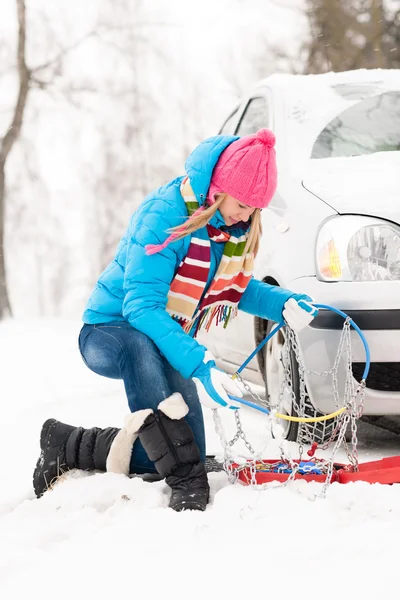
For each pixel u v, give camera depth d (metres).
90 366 7.46
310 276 8.68
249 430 9.71
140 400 6.90
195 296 7.07
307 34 38.47
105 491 6.71
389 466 7.36
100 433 7.37
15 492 7.46
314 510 6.01
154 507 6.45
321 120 10.83
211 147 6.85
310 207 9.15
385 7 35.91
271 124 11.13
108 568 5.13
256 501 6.20
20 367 17.16
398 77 11.87
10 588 4.91
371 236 8.53
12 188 61.31
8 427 10.70
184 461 6.65
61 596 4.76
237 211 6.88
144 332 6.77
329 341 8.35
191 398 7.25
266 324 10.34
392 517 6.00
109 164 59.81
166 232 6.82
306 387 8.05
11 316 41.03
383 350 8.20
